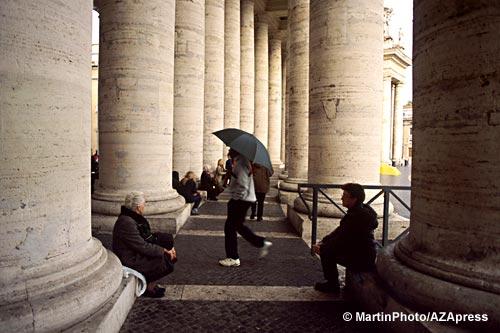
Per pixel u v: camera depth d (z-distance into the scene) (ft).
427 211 10.67
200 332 11.80
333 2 25.02
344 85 24.90
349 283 14.32
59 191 10.18
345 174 25.08
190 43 39.14
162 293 14.51
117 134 24.93
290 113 44.86
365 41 24.86
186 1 38.96
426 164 10.74
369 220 14.30
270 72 84.64
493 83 9.17
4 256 9.17
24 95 9.35
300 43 43.73
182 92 39.22
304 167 43.21
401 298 10.79
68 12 10.34
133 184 25.12
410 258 11.13
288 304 14.10
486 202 9.36
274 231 27.07
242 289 15.55
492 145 9.22
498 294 8.95
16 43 9.21
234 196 18.88
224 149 58.44
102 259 11.92
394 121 149.89
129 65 24.67
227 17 59.52
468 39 9.53
